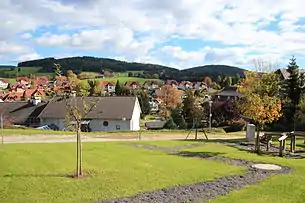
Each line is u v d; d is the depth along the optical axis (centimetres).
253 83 2875
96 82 10512
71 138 3453
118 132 4388
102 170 1645
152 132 4438
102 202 1166
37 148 2317
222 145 2825
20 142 2859
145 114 9656
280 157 2231
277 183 1453
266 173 1672
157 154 2223
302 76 5500
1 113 6309
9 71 14562
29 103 6644
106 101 6172
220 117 6219
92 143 2802
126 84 14762
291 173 1675
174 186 1390
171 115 7269
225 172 1661
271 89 2806
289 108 5278
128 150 2391
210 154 2242
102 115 5897
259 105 2509
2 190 1261
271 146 2822
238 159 2053
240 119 5581
